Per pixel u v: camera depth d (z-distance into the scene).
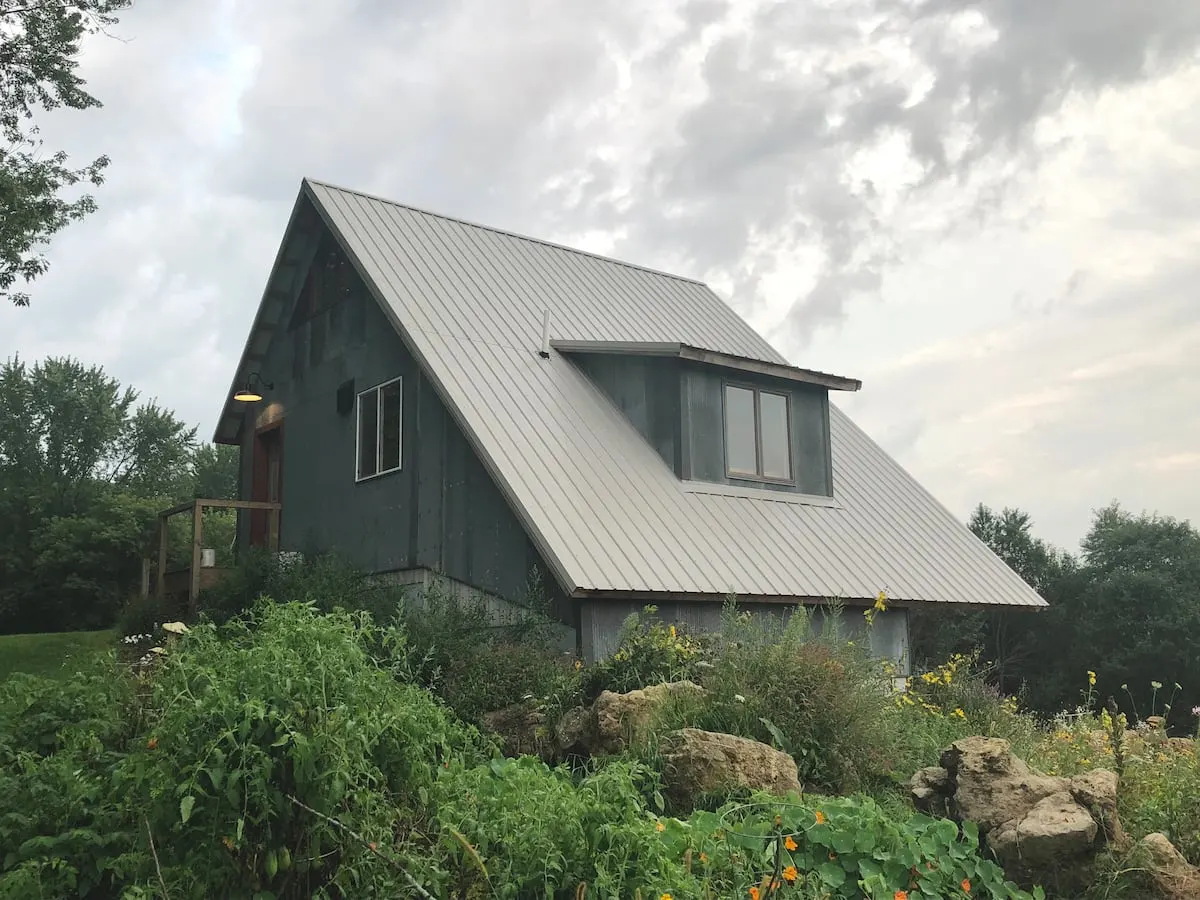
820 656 9.34
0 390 49.06
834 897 5.85
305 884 5.04
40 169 19.64
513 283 19.00
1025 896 6.39
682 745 7.58
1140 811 7.89
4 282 19.88
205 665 5.41
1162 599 40.25
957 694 12.33
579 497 13.78
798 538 15.98
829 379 17.83
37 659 17.58
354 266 16.92
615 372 16.80
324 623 5.53
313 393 18.66
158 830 4.86
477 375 15.25
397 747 5.29
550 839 5.19
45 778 5.69
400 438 16.09
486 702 10.27
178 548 37.03
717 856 5.76
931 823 6.62
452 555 14.61
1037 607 17.88
